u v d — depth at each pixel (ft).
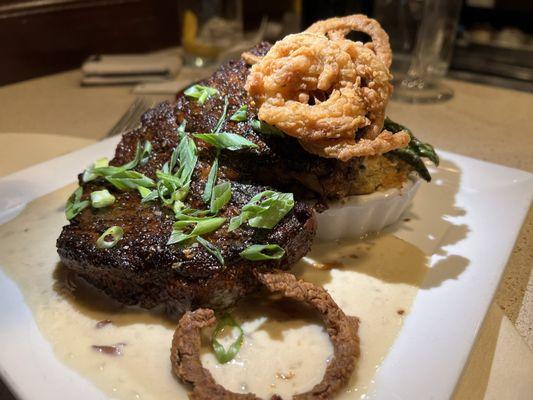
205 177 0.67
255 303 0.64
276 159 0.67
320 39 0.68
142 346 0.58
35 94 1.46
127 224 0.63
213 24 1.59
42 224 0.79
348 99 0.64
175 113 0.75
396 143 0.64
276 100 0.65
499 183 0.86
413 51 1.43
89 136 1.19
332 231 0.74
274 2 1.94
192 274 0.58
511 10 1.72
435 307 0.61
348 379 0.52
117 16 1.67
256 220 0.61
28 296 0.65
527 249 0.80
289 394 0.52
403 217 0.80
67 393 0.51
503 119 1.28
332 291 0.65
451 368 0.52
